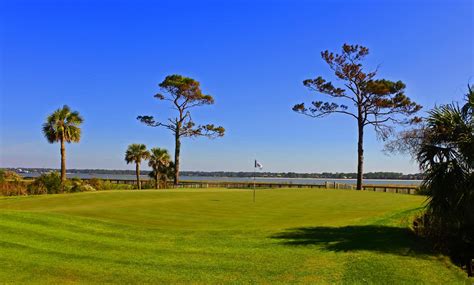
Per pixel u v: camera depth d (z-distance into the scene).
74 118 42.75
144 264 10.33
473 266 10.89
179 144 57.03
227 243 12.55
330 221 16.67
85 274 9.51
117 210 19.09
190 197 27.25
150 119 55.69
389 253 11.05
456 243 12.08
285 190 36.06
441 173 12.77
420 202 24.62
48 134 41.62
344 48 45.59
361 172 46.78
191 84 55.62
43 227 14.09
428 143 13.35
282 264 10.20
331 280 8.91
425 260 10.58
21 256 10.77
